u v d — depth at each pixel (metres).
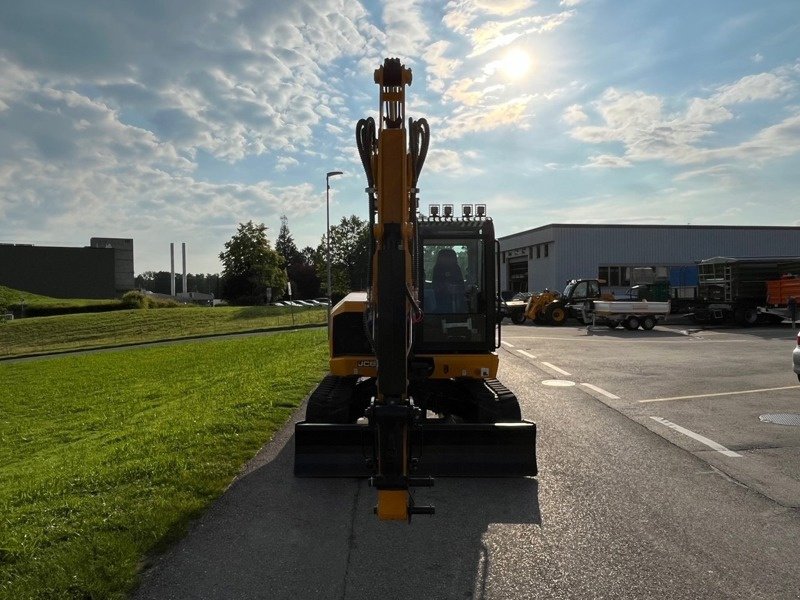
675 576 4.30
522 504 5.72
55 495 6.02
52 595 3.87
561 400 10.81
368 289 5.64
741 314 29.69
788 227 47.34
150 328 45.38
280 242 130.62
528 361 16.61
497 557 4.62
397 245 5.08
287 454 7.40
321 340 26.08
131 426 10.86
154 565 4.45
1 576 4.14
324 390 7.61
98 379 20.72
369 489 6.12
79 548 4.55
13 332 45.69
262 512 5.51
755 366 15.16
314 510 5.57
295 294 91.44
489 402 7.04
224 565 4.46
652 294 33.84
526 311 33.34
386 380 4.73
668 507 5.62
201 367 20.67
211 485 6.10
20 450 11.38
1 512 5.68
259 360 20.22
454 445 6.35
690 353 18.25
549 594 4.06
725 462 7.01
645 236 46.12
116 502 5.57
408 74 5.59
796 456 7.25
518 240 53.28
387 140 5.16
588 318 32.03
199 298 108.75
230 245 75.56
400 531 5.11
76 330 45.84
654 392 11.62
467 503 5.76
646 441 7.96
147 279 167.62
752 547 4.77
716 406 10.23
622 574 4.33
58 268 97.25
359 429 6.39
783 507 5.61
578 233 45.72
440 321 7.55
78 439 11.43
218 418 9.36
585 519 5.35
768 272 29.83
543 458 7.19
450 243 7.60
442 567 4.46
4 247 94.06
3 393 19.34
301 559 4.58
